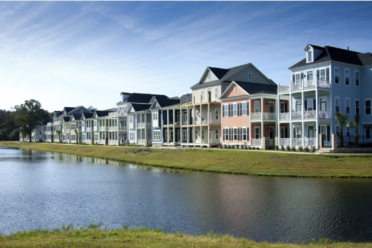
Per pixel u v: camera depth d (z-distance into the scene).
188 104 63.53
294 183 29.67
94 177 38.16
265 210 21.36
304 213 20.45
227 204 23.16
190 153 50.53
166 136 72.69
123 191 29.11
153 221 19.81
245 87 52.94
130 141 86.56
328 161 35.28
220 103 58.47
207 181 32.50
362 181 29.75
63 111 141.12
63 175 40.47
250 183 30.48
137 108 84.38
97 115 103.88
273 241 15.99
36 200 26.36
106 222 19.95
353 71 46.78
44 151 96.56
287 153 39.66
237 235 16.95
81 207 23.83
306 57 47.75
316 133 42.38
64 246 12.21
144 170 43.31
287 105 52.66
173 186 30.53
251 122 50.91
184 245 12.75
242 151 44.91
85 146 91.25
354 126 46.03
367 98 46.75
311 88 43.38
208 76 62.25
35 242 13.13
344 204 22.14
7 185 33.53
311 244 14.06
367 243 14.52
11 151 95.94
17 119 140.62
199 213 21.20
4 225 19.72
